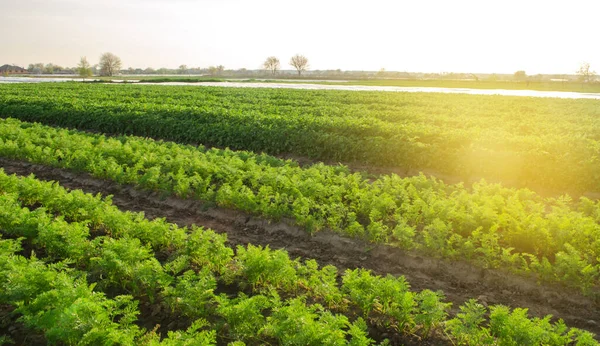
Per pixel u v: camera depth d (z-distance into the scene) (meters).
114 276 8.29
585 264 8.88
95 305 6.44
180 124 24.08
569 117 27.64
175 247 10.04
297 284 8.54
